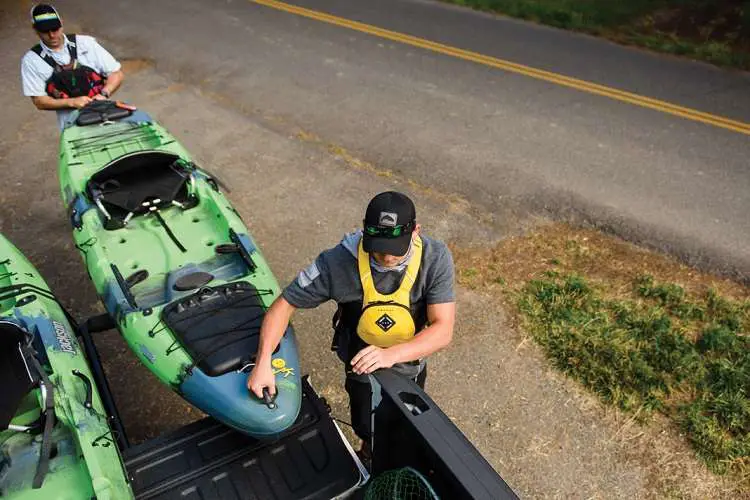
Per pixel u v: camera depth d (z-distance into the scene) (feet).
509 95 29.99
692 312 17.61
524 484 13.58
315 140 26.32
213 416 11.82
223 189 21.26
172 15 39.40
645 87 30.73
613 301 17.97
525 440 14.49
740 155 25.32
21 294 14.01
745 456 13.88
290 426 11.33
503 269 19.51
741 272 19.33
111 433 11.54
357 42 35.76
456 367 16.24
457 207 22.33
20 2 41.70
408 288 9.44
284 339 12.53
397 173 24.22
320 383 15.76
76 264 19.65
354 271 9.56
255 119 27.84
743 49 34.24
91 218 16.03
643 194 22.95
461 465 7.53
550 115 28.25
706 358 16.21
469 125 27.45
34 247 20.30
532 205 22.47
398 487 8.72
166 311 13.14
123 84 30.76
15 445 11.31
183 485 10.91
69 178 17.52
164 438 11.71
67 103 19.76
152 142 19.08
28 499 10.41
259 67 32.63
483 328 17.35
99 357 15.01
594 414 15.02
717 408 14.75
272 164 24.66
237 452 11.42
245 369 11.83
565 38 36.32
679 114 28.30
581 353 16.25
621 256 20.06
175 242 15.69
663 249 20.33
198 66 32.71
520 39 36.19
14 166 24.58
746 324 17.24
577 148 25.77
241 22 38.42
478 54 34.27
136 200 16.31
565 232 21.17
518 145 26.00
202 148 25.58
